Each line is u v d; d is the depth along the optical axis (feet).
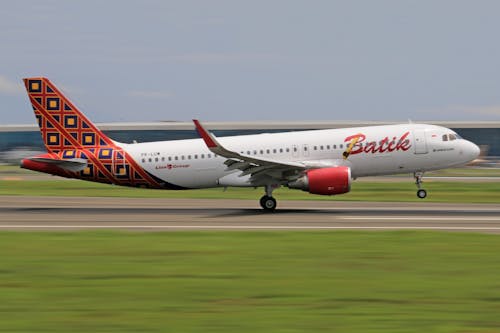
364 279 275.80
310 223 476.13
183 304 234.79
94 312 223.71
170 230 440.45
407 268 298.76
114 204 650.84
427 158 563.89
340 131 570.87
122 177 577.84
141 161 573.33
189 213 554.05
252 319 213.46
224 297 245.24
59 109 581.12
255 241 382.01
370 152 559.79
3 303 236.84
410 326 204.33
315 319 213.25
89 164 577.84
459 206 606.14
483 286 261.65
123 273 289.94
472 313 220.84
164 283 269.44
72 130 582.35
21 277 282.15
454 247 356.79
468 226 459.32
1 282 272.31
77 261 319.27
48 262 316.81
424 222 481.05
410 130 566.77
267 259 322.96
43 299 242.58
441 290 254.88
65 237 401.49
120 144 583.99
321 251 345.72
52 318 215.92
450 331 198.18
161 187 581.94
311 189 531.91
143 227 459.32
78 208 606.14
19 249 355.97
